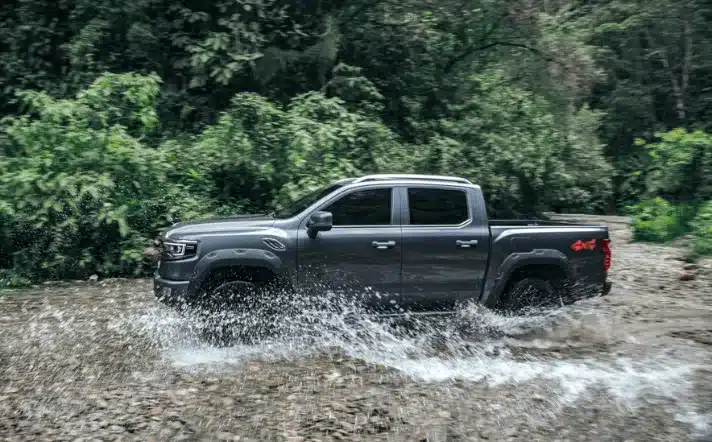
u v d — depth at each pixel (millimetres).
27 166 10461
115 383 5844
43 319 8008
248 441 4711
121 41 14820
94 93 11445
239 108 12375
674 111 34281
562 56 17172
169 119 14234
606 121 33438
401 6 15938
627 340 7598
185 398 5500
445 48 17047
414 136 15492
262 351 6840
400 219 7258
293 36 15188
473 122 15148
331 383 5934
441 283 7297
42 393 5574
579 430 5012
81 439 4684
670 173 16625
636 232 16375
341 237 7059
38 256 10281
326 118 13047
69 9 15234
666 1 31203
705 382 6145
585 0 32531
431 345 7215
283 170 12031
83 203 10555
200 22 14898
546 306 7695
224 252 6883
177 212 11180
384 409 5344
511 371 6402
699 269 12070
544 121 16078
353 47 15938
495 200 14773
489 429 5000
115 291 9547
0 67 14766
